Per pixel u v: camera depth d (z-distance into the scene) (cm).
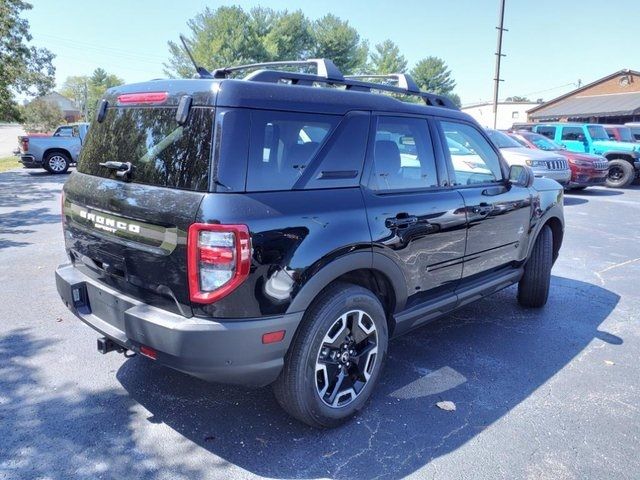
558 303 518
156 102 263
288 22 4584
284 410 291
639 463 266
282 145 254
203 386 330
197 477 247
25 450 262
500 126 4981
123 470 250
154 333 241
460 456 269
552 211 475
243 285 231
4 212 943
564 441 284
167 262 239
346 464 260
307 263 250
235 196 232
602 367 376
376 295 316
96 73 9238
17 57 2266
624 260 697
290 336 251
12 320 428
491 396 332
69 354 369
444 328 446
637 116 3162
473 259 380
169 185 244
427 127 342
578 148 1675
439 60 6462
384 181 304
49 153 1695
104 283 289
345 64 5044
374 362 305
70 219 317
